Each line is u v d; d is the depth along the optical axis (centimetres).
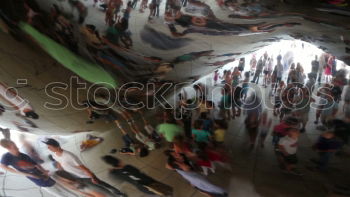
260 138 1084
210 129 1016
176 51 789
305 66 1255
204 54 872
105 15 613
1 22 488
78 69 651
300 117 1138
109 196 848
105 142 869
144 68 785
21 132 811
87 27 609
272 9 680
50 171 814
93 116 795
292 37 1042
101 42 648
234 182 960
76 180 830
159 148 929
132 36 679
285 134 1099
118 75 742
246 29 798
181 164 928
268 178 990
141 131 902
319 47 1149
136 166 890
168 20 686
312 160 1052
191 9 675
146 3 637
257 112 1119
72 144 844
